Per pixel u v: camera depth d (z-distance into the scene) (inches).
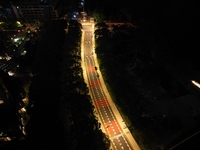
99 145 6210.6
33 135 6515.8
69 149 6441.9
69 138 6776.6
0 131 7145.7
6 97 7381.9
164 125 7288.4
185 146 6678.2
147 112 7815.0
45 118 6973.4
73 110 7253.9
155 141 6579.7
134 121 7121.1
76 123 6811.0
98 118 7549.2
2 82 7864.2
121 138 6894.7
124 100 7785.4
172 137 6993.1
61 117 7445.9
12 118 7337.6
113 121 7450.8
